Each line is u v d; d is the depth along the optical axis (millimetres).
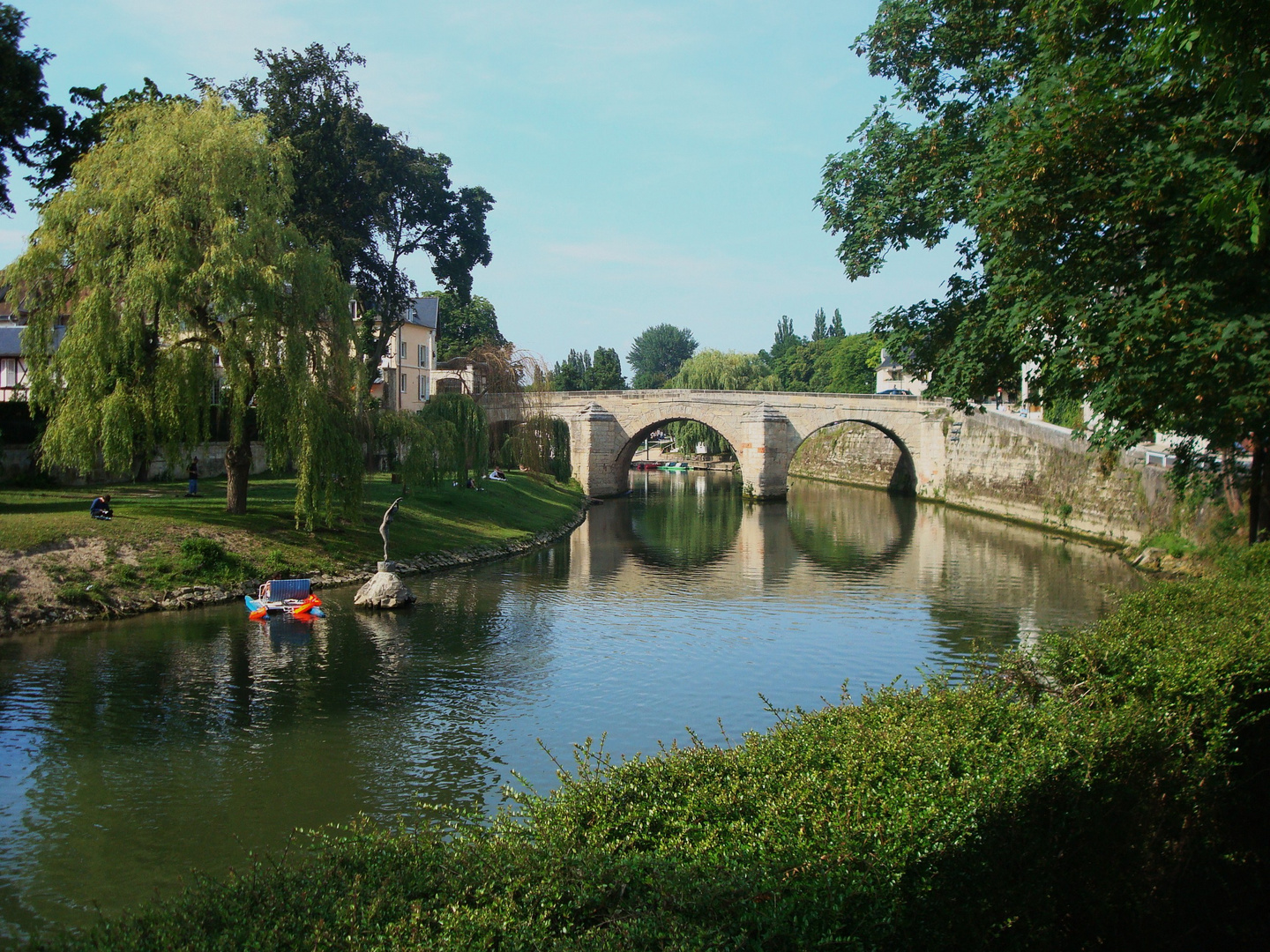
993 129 17047
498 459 63531
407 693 19781
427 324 75688
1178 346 13766
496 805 14023
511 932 4727
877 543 47250
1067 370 16078
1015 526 55062
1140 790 7832
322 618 26703
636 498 76375
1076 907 7434
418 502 42844
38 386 28672
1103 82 14508
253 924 4707
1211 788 8797
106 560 27234
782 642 24906
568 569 37562
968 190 17750
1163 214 14367
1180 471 25625
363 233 48094
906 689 9148
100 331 27484
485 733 17375
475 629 25797
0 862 12008
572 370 124688
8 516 28094
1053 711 8219
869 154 22906
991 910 6242
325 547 32812
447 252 54469
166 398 28891
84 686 19703
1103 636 10312
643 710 18922
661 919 4867
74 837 12758
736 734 17375
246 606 27641
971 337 18578
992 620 27922
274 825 13211
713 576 36062
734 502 73000
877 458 87875
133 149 28938
